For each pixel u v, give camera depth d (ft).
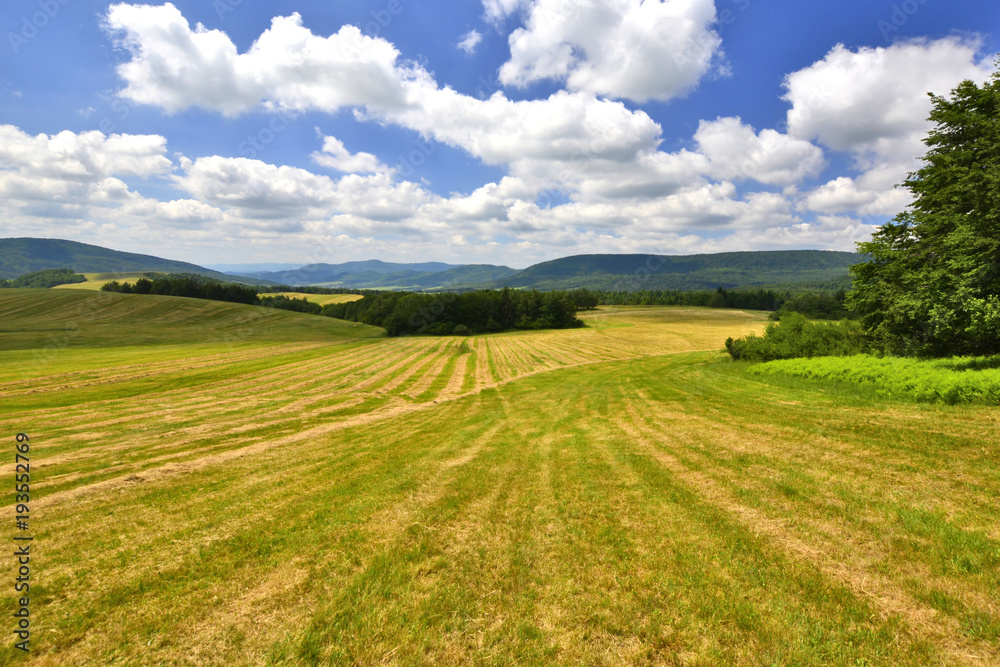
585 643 11.30
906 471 21.94
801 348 87.92
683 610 12.32
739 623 11.66
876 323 74.28
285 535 18.13
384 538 17.67
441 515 20.17
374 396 86.48
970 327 51.72
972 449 24.20
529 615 12.44
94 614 12.78
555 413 55.21
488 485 25.02
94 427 51.70
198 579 14.69
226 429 50.08
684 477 24.30
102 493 25.07
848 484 20.92
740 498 20.44
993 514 16.47
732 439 32.30
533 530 18.20
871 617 11.56
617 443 34.71
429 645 11.34
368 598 13.32
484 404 70.59
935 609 11.73
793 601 12.39
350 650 11.18
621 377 93.40
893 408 37.50
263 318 250.98
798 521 17.47
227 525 19.43
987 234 52.75
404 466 30.19
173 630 12.08
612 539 16.89
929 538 15.20
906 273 63.36
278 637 11.66
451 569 15.03
